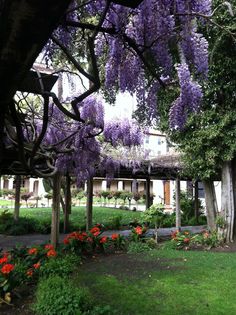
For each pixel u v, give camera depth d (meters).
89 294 3.81
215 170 7.98
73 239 6.36
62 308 3.27
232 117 7.20
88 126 5.58
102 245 6.69
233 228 7.89
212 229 8.53
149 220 8.48
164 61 2.70
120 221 11.66
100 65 3.01
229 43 6.42
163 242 8.36
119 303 3.89
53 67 3.19
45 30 1.17
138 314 3.56
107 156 8.73
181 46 2.77
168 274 5.18
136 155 9.33
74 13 2.54
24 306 3.74
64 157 6.47
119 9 2.37
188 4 2.52
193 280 4.86
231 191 7.92
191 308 3.75
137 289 4.43
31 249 5.30
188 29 2.61
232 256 6.50
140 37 2.54
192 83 2.83
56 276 4.23
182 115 3.13
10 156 4.07
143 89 2.87
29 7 1.07
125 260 6.14
